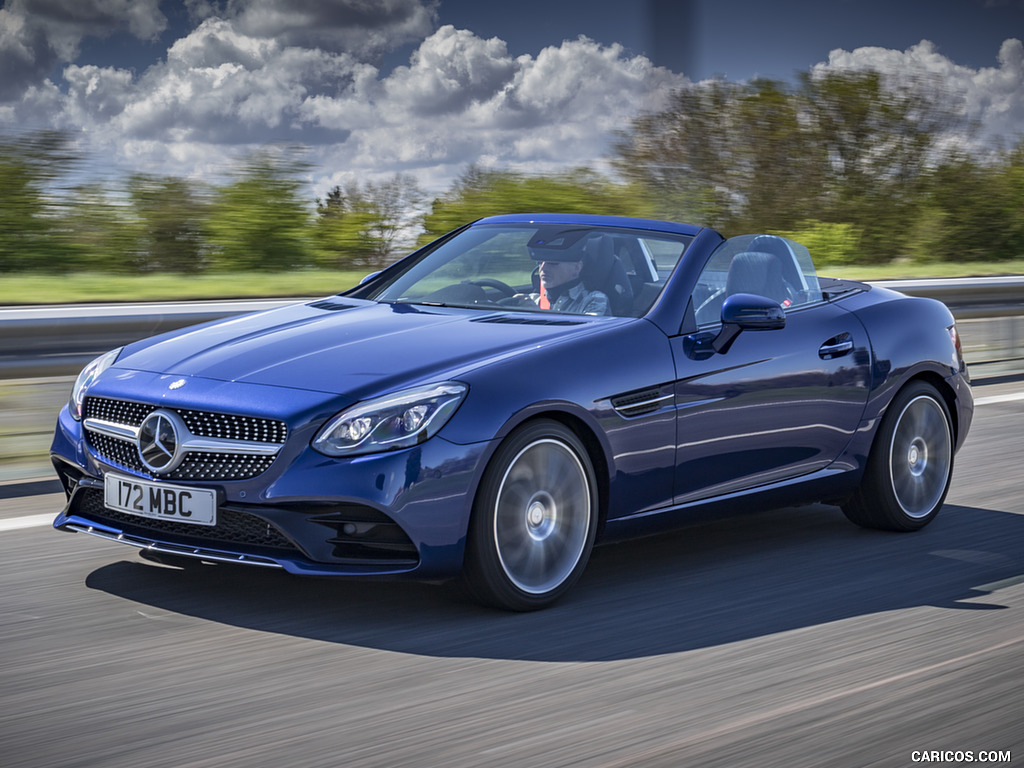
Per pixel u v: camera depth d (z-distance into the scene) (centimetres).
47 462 636
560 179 1686
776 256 487
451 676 327
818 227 2067
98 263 1434
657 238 471
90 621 370
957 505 566
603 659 343
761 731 289
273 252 1519
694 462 427
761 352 448
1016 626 379
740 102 1977
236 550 365
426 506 356
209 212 1500
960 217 2186
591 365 396
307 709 301
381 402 360
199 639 355
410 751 275
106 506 383
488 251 491
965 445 715
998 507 562
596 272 458
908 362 504
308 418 357
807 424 466
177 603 388
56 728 287
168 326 723
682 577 434
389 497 353
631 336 414
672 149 1816
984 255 2219
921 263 2164
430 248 521
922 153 2169
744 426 441
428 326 419
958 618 388
